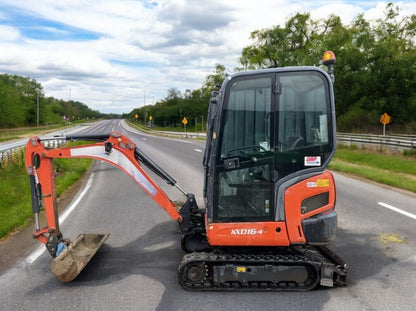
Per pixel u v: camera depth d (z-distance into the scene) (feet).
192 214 17.25
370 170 44.65
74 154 17.11
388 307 13.39
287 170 14.51
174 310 13.50
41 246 21.09
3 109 223.10
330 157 14.49
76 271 15.71
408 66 96.22
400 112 101.86
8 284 16.26
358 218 24.76
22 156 53.78
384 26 105.40
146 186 17.10
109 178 44.80
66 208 29.81
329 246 19.79
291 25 131.95
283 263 14.57
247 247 15.57
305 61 106.93
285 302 13.87
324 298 14.14
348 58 98.22
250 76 14.37
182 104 273.33
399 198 30.55
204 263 14.87
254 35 133.80
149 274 16.90
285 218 14.48
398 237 20.95
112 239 21.94
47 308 14.01
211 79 233.96
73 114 486.79
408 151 58.54
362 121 111.14
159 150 80.59
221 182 14.74
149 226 24.29
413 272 16.42
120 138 17.08
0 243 22.11
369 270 16.71
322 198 14.71
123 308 13.80
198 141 118.62
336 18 130.31
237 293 14.70
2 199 32.42
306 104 14.37
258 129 14.48
